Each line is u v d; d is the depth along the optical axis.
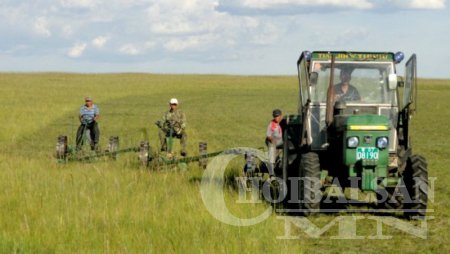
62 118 37.47
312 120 12.73
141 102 54.75
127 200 12.04
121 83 81.06
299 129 13.36
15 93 59.03
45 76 94.94
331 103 12.36
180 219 10.64
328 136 12.42
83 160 18.47
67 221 10.37
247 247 9.19
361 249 9.87
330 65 12.75
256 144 25.78
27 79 86.06
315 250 9.79
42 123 33.88
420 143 25.89
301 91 12.98
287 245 9.60
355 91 12.72
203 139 27.58
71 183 13.80
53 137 28.03
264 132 31.52
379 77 12.74
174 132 18.34
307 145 12.70
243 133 30.89
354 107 12.66
